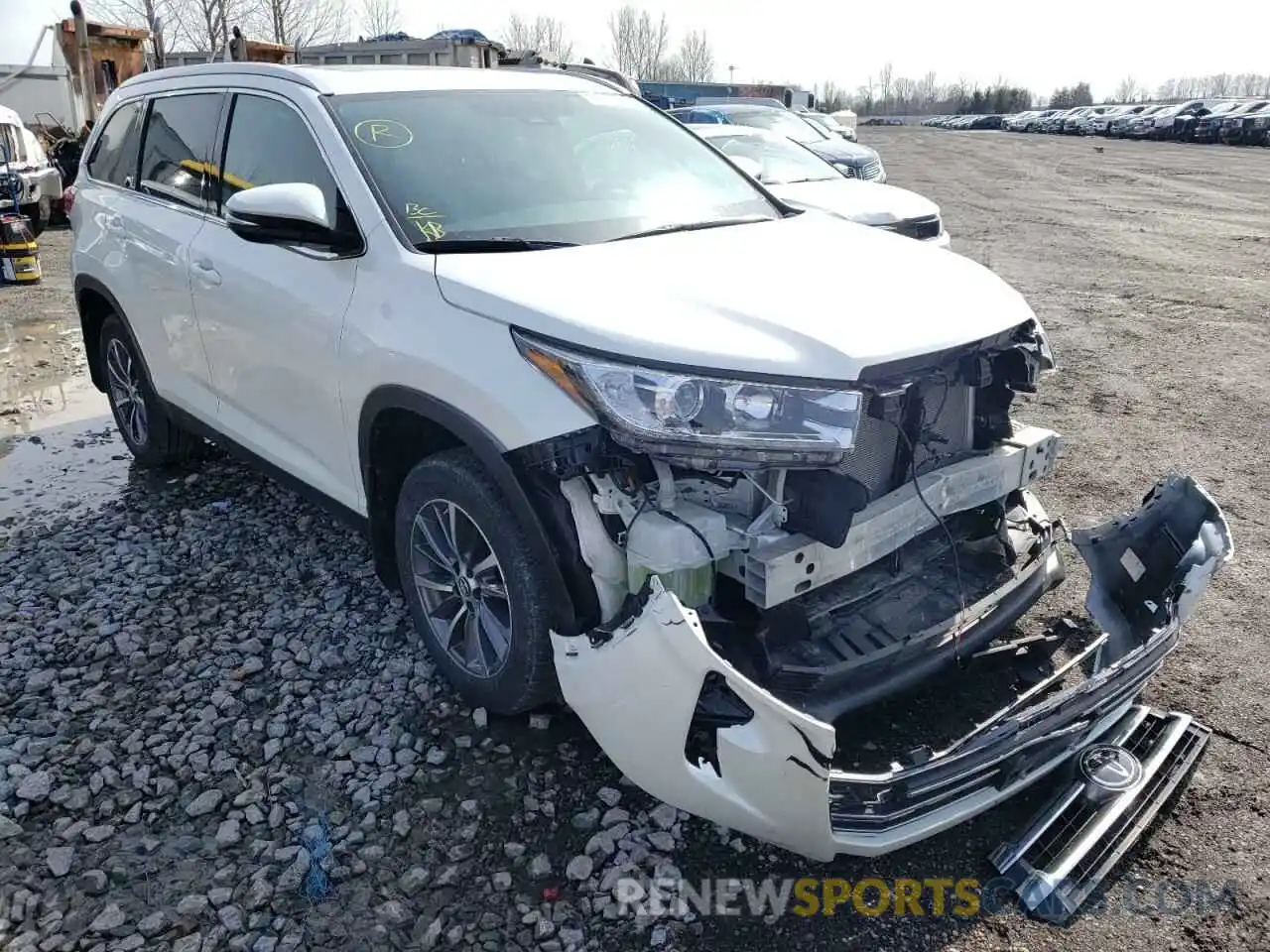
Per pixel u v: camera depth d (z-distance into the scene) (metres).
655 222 3.36
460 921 2.37
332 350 3.13
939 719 3.00
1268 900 2.43
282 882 2.45
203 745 2.97
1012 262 11.23
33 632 3.58
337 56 14.35
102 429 5.91
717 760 2.27
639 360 2.37
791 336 2.44
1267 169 25.30
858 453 2.62
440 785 2.80
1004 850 2.54
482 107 3.62
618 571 2.51
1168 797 2.73
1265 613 3.68
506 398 2.54
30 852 2.57
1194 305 8.98
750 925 2.37
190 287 3.95
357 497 3.35
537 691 2.79
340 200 3.19
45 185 13.64
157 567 4.06
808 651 2.55
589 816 2.68
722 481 2.51
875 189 8.21
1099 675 2.53
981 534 3.07
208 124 4.01
